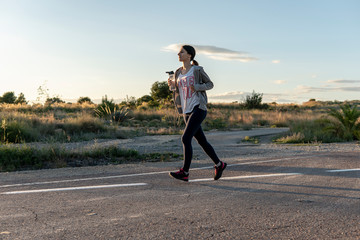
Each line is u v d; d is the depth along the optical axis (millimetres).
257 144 11141
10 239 2395
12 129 12312
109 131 15055
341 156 6766
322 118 15133
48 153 7414
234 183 4398
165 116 23094
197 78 4379
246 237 2408
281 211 3064
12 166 6559
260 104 43406
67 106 31172
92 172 5582
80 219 2859
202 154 8250
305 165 5762
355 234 2465
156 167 6062
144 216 2930
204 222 2750
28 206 3326
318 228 2596
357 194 3691
